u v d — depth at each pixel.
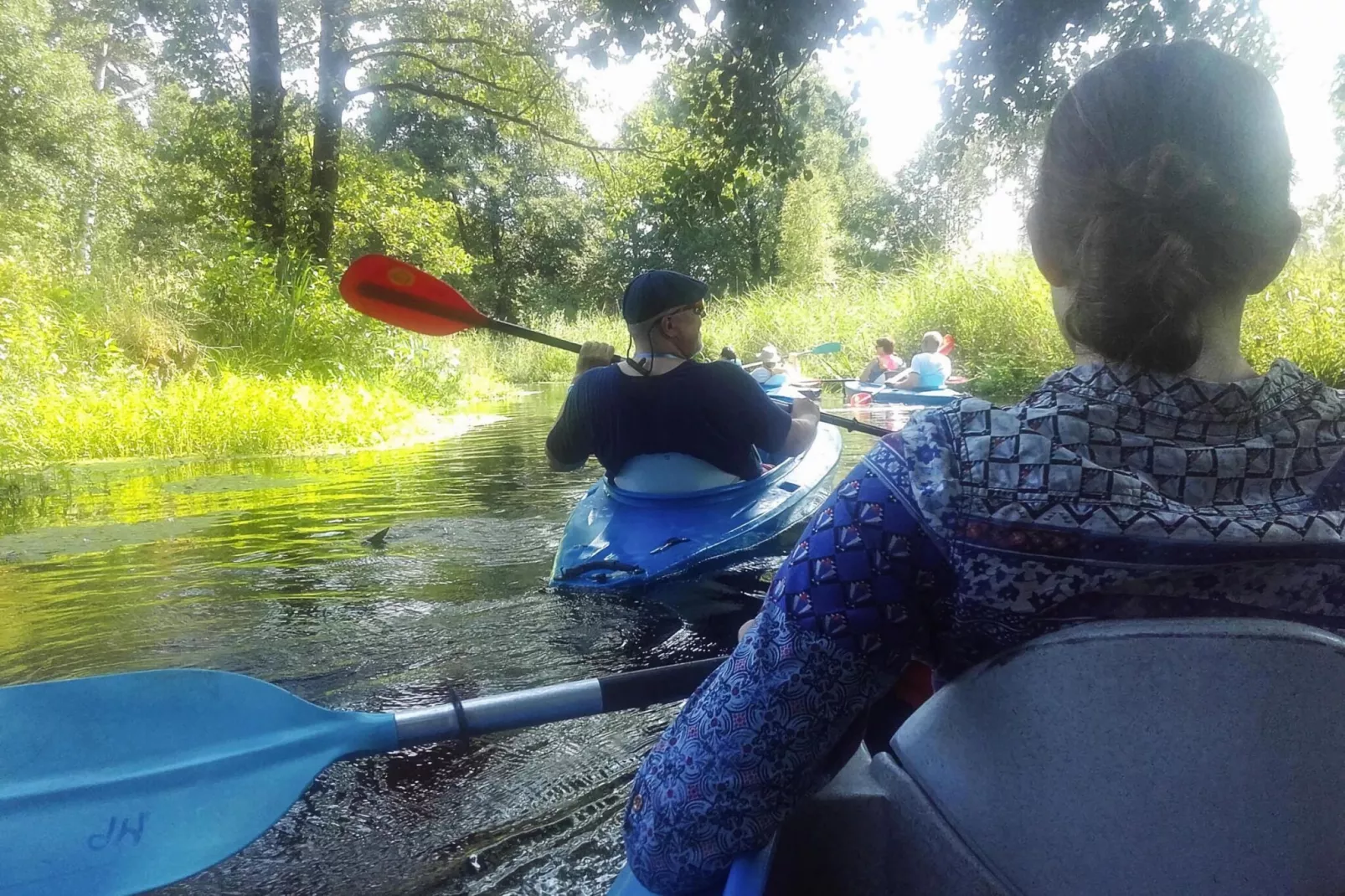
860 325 15.06
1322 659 0.70
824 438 5.27
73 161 15.12
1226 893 0.73
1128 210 0.72
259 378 9.56
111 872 1.27
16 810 1.28
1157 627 0.71
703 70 6.73
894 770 0.90
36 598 3.19
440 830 1.75
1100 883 0.76
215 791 1.35
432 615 2.98
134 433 7.27
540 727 2.16
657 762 0.90
